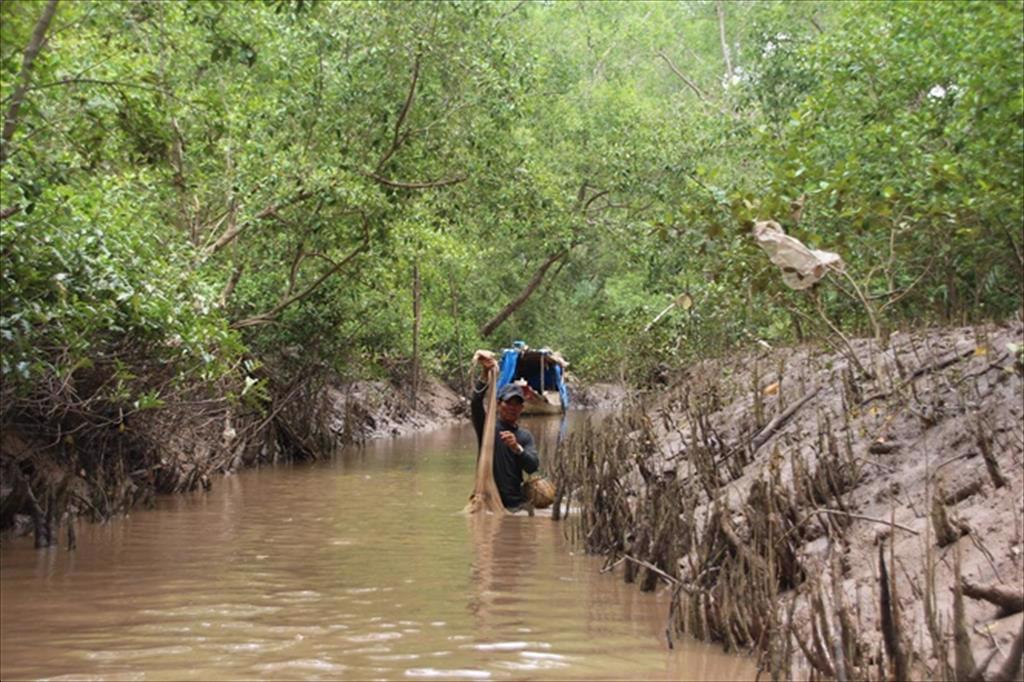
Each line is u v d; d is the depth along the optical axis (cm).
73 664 531
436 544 903
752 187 1505
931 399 786
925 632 515
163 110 980
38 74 854
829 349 1124
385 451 1842
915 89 1435
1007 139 1124
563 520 1046
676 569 722
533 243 2838
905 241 1167
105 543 884
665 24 4216
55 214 885
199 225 1595
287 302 1598
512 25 1719
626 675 527
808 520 675
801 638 531
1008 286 1247
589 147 2675
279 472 1487
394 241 1645
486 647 571
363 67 1553
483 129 1650
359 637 588
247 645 568
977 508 614
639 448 1084
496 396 1146
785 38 2245
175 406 1152
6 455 915
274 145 1508
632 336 2025
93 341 960
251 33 1353
